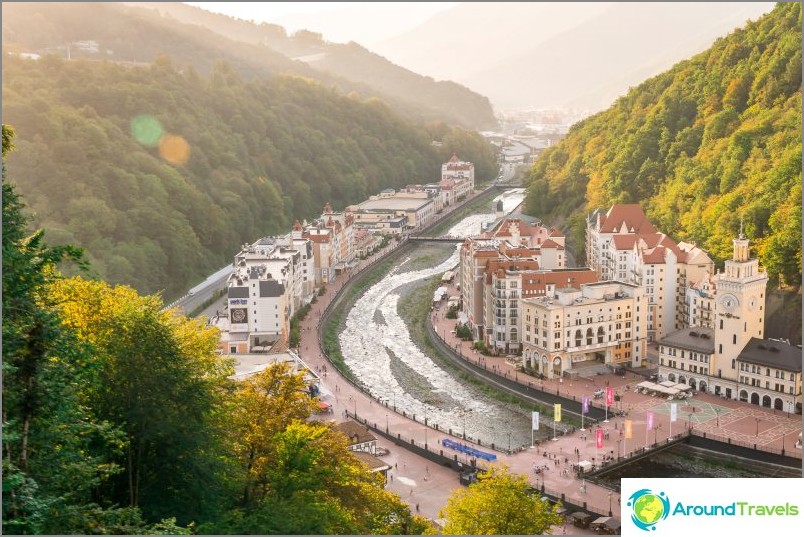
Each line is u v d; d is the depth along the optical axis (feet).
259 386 447.01
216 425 405.39
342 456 457.27
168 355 376.48
